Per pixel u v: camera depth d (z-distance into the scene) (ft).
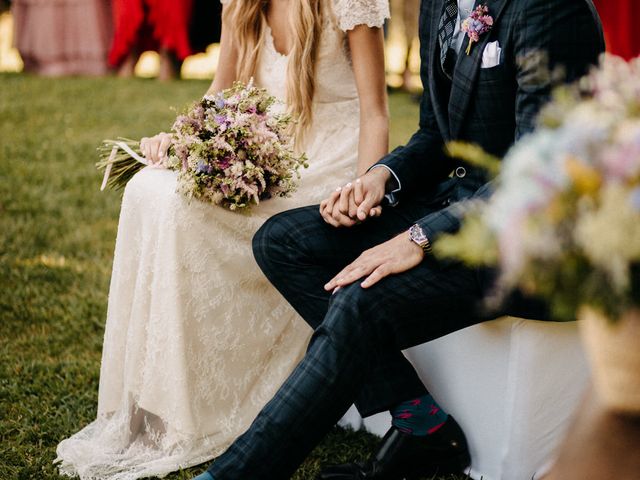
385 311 5.95
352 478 6.70
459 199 6.69
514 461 6.40
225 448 7.41
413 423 6.53
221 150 6.92
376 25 7.79
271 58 8.39
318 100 8.21
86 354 9.50
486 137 6.40
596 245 3.21
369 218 6.98
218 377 7.43
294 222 6.88
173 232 7.02
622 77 3.67
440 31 6.72
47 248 13.08
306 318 6.84
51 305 10.83
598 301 3.31
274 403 5.70
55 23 31.14
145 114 23.25
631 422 3.36
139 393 7.41
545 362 6.21
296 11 7.86
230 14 8.57
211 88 8.82
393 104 25.13
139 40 30.66
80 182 16.72
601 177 3.30
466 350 6.66
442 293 6.04
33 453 7.34
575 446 3.51
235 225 7.28
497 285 5.81
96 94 26.40
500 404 6.51
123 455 7.28
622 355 3.33
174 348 7.11
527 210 3.37
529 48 5.91
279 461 5.63
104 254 12.95
